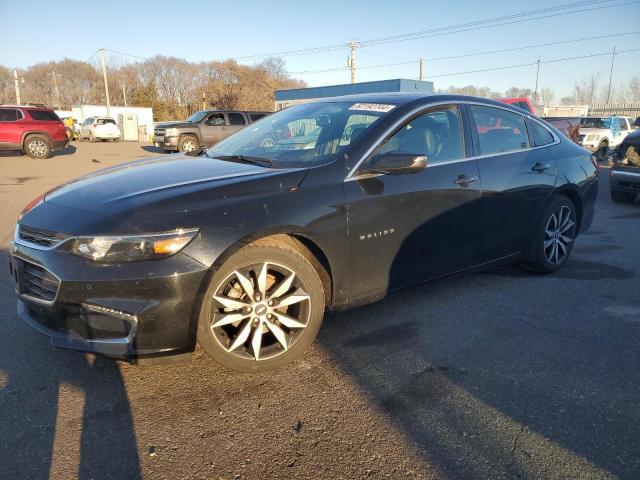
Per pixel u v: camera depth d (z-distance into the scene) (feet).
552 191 14.87
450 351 10.82
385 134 11.30
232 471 7.24
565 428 8.25
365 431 8.14
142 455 7.54
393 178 11.18
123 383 9.42
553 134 16.05
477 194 12.76
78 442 7.80
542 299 13.83
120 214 8.67
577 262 17.49
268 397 9.07
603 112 163.32
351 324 12.07
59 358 10.24
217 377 9.69
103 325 8.50
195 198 9.08
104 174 11.41
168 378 9.62
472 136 13.10
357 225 10.53
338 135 11.51
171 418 8.43
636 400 9.06
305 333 10.10
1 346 10.69
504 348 10.98
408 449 7.73
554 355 10.69
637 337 11.58
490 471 7.28
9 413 8.46
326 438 7.97
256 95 240.32
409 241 11.55
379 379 9.70
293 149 11.74
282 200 9.64
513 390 9.36
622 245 20.08
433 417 8.52
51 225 9.02
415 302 13.48
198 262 8.64
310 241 10.14
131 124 142.10
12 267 9.86
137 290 8.37
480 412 8.67
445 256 12.46
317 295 10.17
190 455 7.55
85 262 8.43
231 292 9.54
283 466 7.35
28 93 303.07
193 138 65.92
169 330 8.61
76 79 305.73
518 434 8.09
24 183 37.45
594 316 12.73
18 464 7.29
